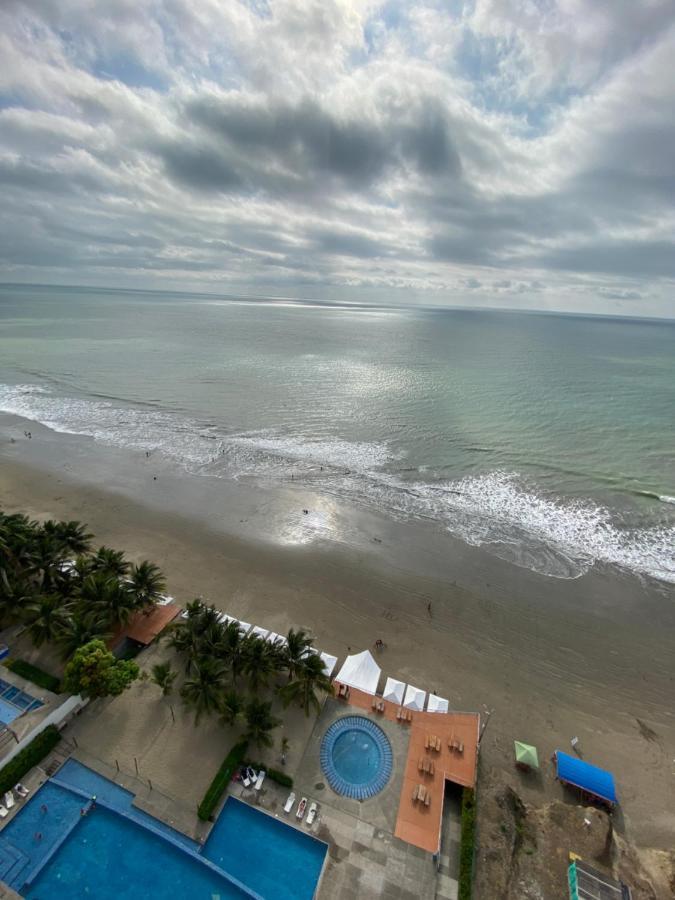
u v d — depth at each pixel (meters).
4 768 25.34
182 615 37.22
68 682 27.94
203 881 21.67
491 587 44.34
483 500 58.91
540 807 26.81
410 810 25.30
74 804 24.52
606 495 60.31
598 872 22.33
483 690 33.94
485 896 22.11
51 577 35.97
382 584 44.06
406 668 35.34
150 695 30.77
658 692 34.62
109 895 21.16
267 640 32.28
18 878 21.62
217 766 26.95
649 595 44.06
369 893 22.28
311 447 72.81
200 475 63.09
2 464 63.41
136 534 49.91
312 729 29.25
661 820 26.73
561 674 35.69
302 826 24.61
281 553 47.81
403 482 62.88
